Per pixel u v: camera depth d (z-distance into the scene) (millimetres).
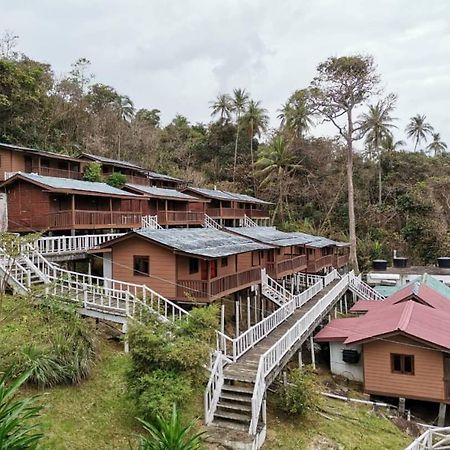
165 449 6559
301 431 14453
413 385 18500
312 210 58781
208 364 14523
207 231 26047
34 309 13648
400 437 15539
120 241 20266
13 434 5633
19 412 5816
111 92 61188
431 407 19562
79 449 10289
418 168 61219
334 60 43781
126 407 12312
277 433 13984
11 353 11461
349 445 14125
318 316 24000
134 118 62594
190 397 12789
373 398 19422
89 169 35750
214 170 63281
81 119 51625
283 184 57594
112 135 55156
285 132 59406
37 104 41250
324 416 15898
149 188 37656
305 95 47375
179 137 67625
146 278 20016
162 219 35875
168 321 14195
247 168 61594
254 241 26781
